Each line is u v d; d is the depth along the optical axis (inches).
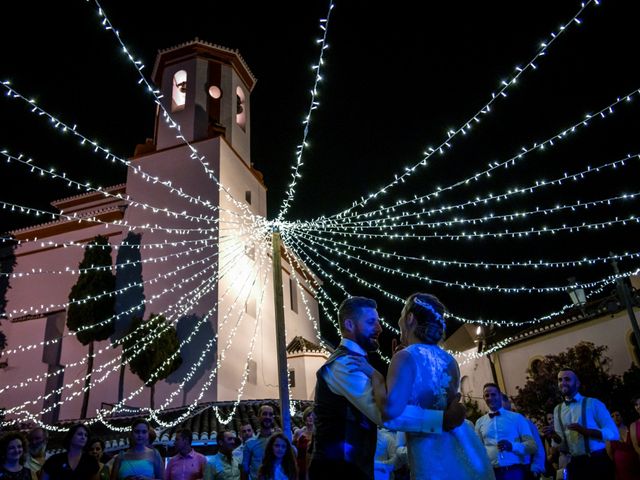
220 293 893.8
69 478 253.1
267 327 1042.1
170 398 832.3
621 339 971.3
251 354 954.1
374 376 114.6
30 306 1038.4
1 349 971.3
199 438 632.4
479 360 1206.9
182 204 988.6
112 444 645.9
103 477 296.8
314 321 1331.2
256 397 937.5
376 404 109.3
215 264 916.0
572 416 252.4
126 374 879.7
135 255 978.1
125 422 753.0
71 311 904.3
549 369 959.6
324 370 120.5
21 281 1067.3
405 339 128.1
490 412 262.4
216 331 864.3
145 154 1059.9
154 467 279.1
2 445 246.2
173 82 1123.9
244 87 1218.0
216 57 1159.6
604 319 999.0
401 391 107.7
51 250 1076.5
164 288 928.9
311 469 115.3
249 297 992.2
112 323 917.2
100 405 867.4
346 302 130.6
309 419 327.9
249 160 1160.2
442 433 112.7
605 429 239.9
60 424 777.6
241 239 990.4
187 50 1143.6
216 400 818.2
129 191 1039.6
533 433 262.1
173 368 841.5
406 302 131.4
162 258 926.4
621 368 959.0
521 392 964.0
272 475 249.0
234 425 684.1
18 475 246.7
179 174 1017.5
